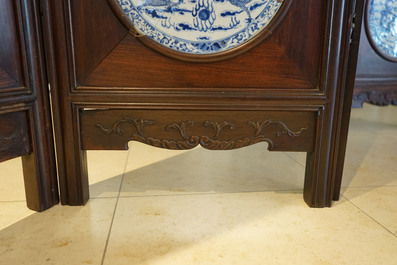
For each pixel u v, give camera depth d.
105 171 1.05
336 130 0.80
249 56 0.76
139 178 1.00
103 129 0.79
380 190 0.93
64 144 0.79
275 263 0.60
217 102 0.78
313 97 0.78
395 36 1.45
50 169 0.80
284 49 0.76
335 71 0.77
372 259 0.61
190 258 0.61
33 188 0.77
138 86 0.77
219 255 0.62
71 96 0.76
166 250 0.63
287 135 0.82
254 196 0.88
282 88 0.78
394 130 1.67
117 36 0.74
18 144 0.73
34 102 0.74
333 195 0.86
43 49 0.74
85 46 0.75
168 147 0.81
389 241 0.67
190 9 0.73
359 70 1.45
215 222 0.74
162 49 0.74
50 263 0.59
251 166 1.12
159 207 0.81
